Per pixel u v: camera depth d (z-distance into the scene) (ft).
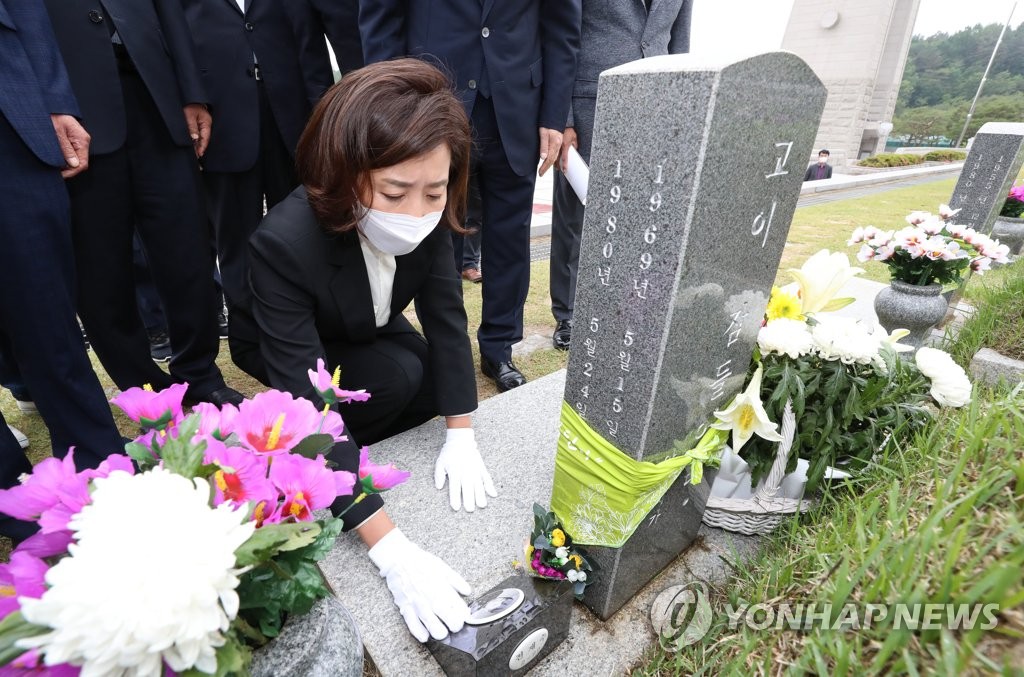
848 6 69.56
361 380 5.63
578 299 3.68
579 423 3.97
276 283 4.43
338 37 7.79
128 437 7.09
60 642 1.53
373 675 3.90
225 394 7.66
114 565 1.59
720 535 5.19
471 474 5.24
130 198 6.15
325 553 2.27
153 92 5.84
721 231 3.22
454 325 5.41
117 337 6.62
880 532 3.23
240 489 2.25
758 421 4.28
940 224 8.46
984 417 3.85
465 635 3.52
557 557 3.92
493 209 7.64
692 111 2.76
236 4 7.06
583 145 8.68
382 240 4.21
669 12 8.32
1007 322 8.54
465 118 4.03
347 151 3.63
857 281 13.20
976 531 2.82
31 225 4.65
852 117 71.20
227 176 7.47
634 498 3.84
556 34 7.02
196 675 1.82
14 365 6.86
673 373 3.49
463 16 6.63
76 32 5.27
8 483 4.96
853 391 4.61
